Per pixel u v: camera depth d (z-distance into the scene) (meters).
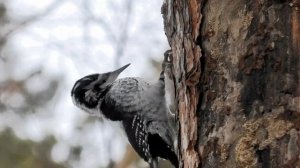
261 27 7.63
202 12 8.39
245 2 7.86
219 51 8.04
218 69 8.00
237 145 7.49
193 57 8.35
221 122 7.79
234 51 7.84
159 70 18.53
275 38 7.51
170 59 10.77
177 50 9.14
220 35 8.09
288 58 7.40
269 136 7.27
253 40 7.66
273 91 7.40
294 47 7.39
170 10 9.49
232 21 7.96
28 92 19.69
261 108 7.43
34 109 19.44
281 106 7.30
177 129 9.46
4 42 20.28
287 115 7.25
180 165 8.82
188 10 8.65
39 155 19.03
